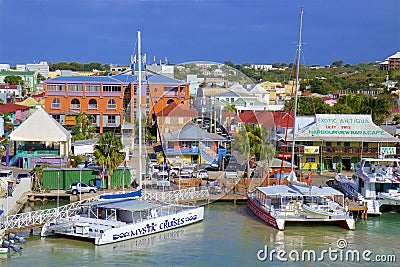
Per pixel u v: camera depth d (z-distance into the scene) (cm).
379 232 4500
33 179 5716
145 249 3941
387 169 5397
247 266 3588
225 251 3912
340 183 5856
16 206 4938
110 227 4097
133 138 5559
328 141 6831
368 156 6938
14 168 6550
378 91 19712
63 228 4116
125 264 3606
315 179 6359
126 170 5650
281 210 4616
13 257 3719
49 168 5775
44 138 6775
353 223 4534
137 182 5253
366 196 5181
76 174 5675
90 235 4059
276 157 6706
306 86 19775
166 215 4494
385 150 6769
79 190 5397
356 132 7031
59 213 4350
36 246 3966
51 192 5472
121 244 4056
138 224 4219
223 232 4422
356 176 5584
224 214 5031
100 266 3556
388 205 5259
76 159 6706
